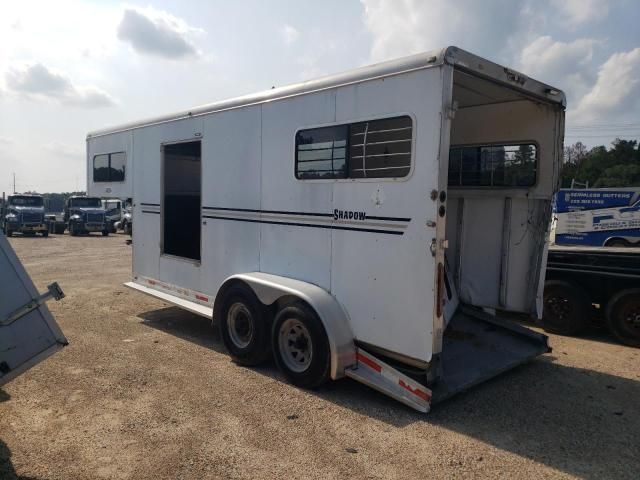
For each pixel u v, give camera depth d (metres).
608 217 20.25
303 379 4.54
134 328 6.64
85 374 4.91
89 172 8.38
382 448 3.55
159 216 6.83
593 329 7.28
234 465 3.30
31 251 17.06
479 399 4.48
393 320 4.07
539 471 3.30
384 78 4.05
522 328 5.51
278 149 5.04
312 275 4.75
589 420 4.09
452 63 3.73
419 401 3.99
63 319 7.08
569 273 6.87
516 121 5.45
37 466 3.26
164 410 4.12
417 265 3.88
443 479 3.19
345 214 4.41
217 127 5.78
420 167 3.82
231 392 4.51
